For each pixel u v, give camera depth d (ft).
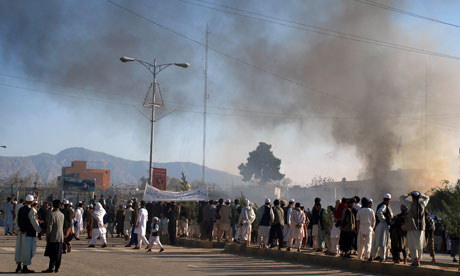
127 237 77.82
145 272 36.68
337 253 47.47
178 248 62.95
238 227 60.54
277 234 53.83
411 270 36.83
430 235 46.03
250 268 41.11
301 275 36.91
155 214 75.51
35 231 36.60
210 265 42.80
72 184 174.60
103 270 37.78
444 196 87.40
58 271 37.01
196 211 75.72
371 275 38.27
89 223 78.43
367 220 42.04
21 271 36.24
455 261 51.67
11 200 84.12
